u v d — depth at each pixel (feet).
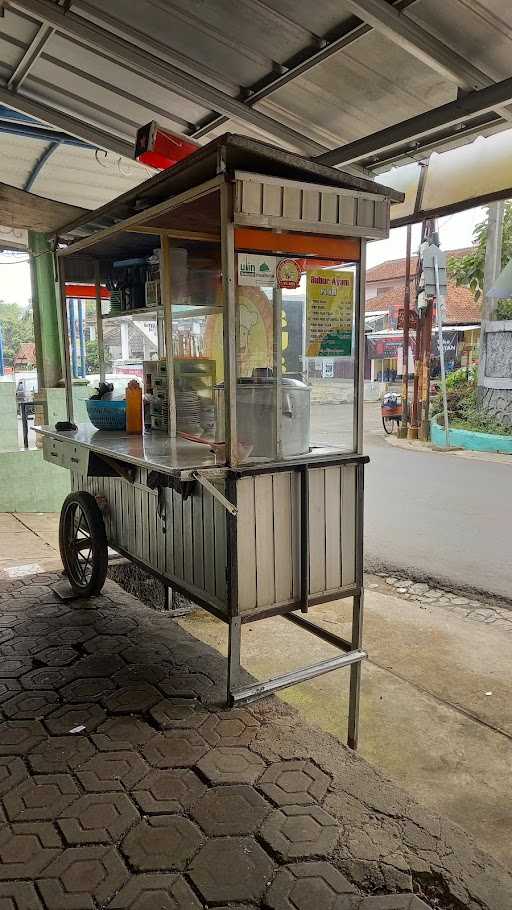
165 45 10.73
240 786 6.63
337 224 7.64
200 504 8.25
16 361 94.48
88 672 9.18
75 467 10.37
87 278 13.23
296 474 7.91
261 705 8.23
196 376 10.69
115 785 6.70
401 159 12.49
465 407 42.52
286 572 8.04
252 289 7.72
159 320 11.67
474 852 5.78
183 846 5.87
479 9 8.54
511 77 9.53
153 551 9.87
